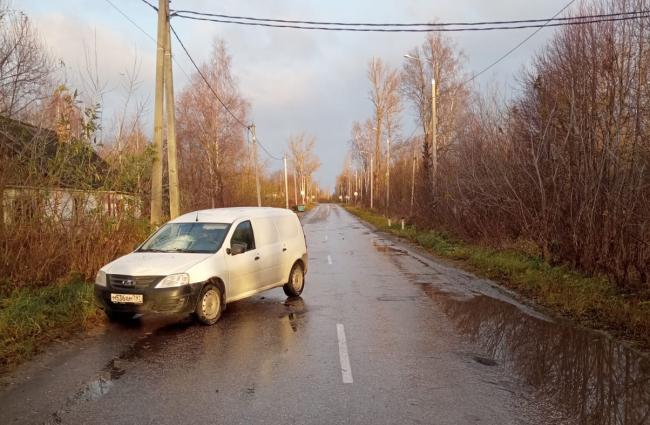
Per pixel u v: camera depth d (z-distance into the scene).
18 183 9.08
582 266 10.66
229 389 4.84
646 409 4.43
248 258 8.58
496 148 16.14
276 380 5.10
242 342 6.55
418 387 4.93
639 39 10.20
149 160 12.78
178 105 34.41
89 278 9.98
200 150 34.28
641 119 9.48
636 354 6.10
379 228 34.53
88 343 6.51
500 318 8.00
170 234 8.57
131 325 7.47
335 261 16.06
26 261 9.04
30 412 4.31
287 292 9.91
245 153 41.50
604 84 10.57
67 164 10.09
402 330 7.21
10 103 10.24
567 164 11.55
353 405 4.45
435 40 34.81
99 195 10.80
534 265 11.96
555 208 11.99
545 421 4.17
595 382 5.12
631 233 8.68
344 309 8.67
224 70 34.66
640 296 8.23
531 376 5.29
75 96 9.98
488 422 4.13
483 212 18.22
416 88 35.81
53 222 9.62
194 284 7.25
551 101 13.34
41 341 6.48
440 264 15.29
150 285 7.10
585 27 11.12
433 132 24.56
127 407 4.41
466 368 5.54
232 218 8.80
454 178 19.70
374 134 66.38
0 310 7.20
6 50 10.38
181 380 5.11
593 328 7.34
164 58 13.73
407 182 42.03
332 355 5.98
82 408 4.39
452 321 7.79
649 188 8.88
